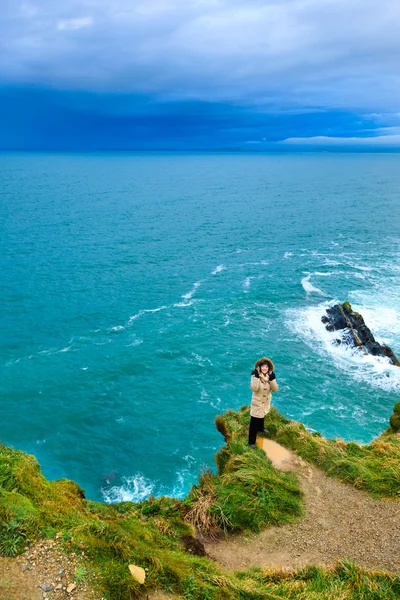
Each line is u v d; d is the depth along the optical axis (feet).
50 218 313.94
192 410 110.22
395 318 150.82
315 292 179.52
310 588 26.89
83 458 95.71
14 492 25.86
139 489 87.71
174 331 147.95
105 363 129.39
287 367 125.39
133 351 135.64
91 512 29.43
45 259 218.38
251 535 32.07
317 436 46.44
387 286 183.83
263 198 452.35
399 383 117.70
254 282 192.65
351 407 108.99
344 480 38.37
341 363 127.24
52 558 22.22
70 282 189.47
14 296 172.76
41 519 24.39
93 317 157.58
